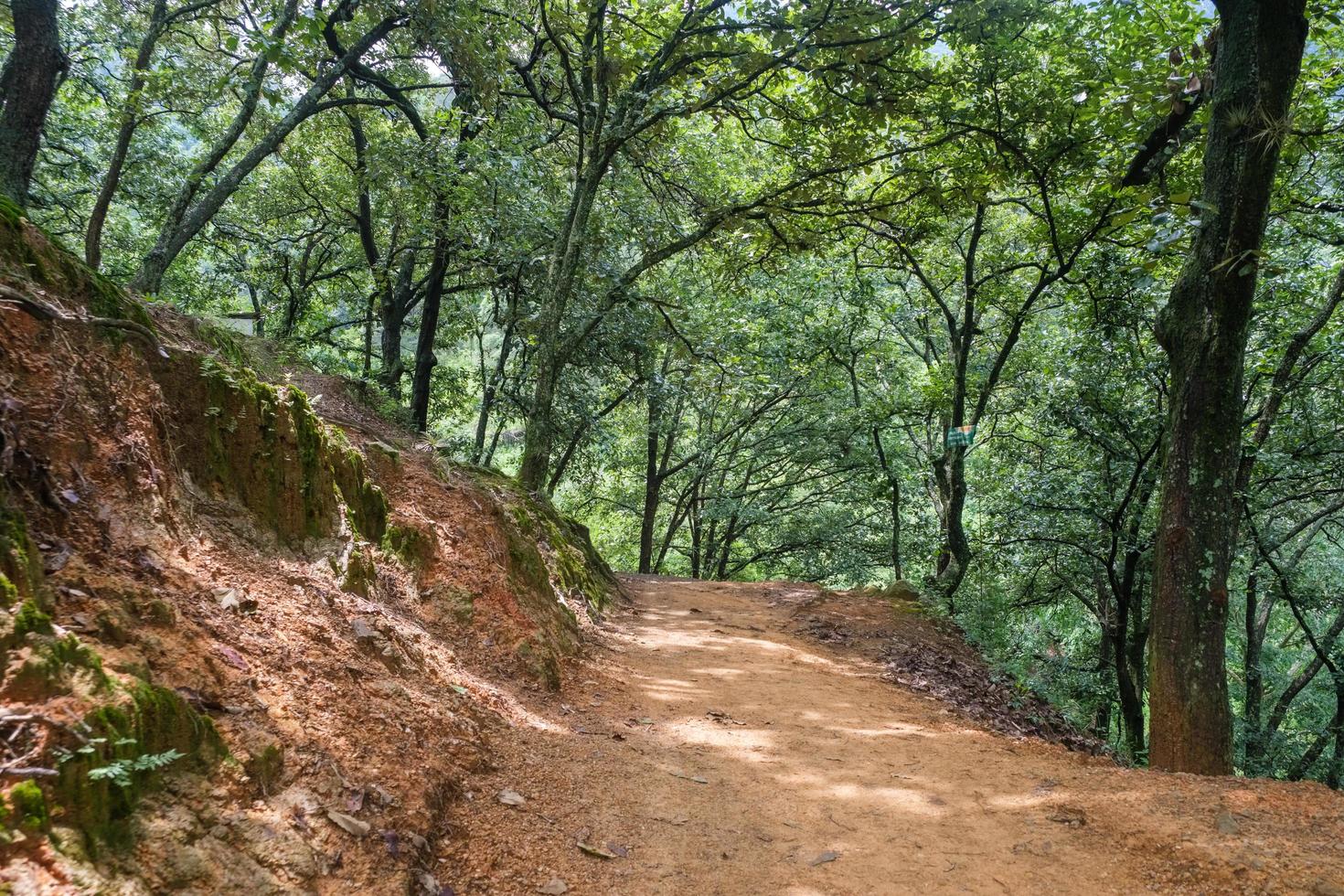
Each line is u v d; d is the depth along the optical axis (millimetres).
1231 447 6930
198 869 2457
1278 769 15000
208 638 3479
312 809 3104
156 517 3842
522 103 15891
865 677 9883
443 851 3561
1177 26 11609
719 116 14719
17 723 2217
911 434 24125
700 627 12062
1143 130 10961
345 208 19422
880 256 19266
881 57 12555
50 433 3410
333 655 4230
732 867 4145
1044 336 18031
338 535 5531
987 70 12680
